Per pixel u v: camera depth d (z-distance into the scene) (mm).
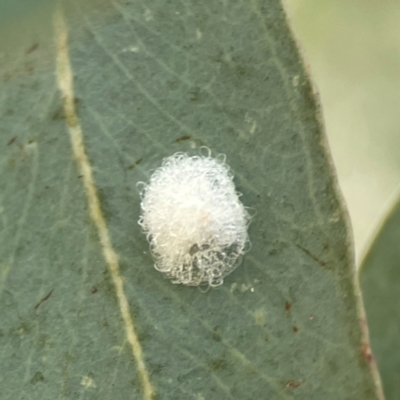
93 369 59
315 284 59
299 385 59
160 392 59
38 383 59
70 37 59
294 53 59
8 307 59
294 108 59
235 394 59
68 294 59
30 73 59
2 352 59
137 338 59
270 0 59
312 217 59
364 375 59
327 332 59
